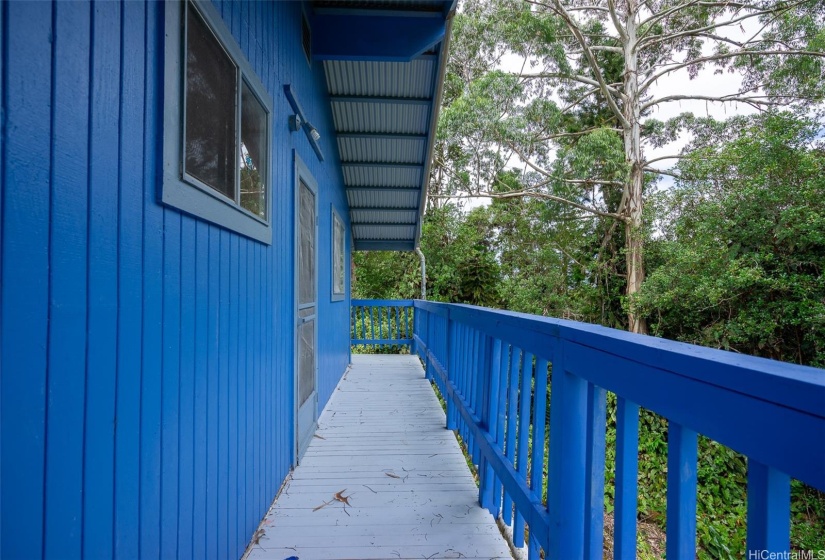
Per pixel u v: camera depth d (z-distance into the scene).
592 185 13.55
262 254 2.17
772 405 0.51
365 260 13.76
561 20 12.57
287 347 2.66
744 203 7.98
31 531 0.73
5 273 0.69
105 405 0.93
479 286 13.30
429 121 4.95
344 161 5.75
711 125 12.70
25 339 0.72
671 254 9.64
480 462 2.25
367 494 2.41
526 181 14.62
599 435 0.99
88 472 0.87
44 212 0.77
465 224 14.72
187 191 1.30
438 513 2.20
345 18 3.79
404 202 6.88
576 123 15.09
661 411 0.71
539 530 1.26
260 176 2.17
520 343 1.59
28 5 0.74
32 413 0.73
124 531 0.99
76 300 0.84
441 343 3.87
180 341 1.29
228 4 1.71
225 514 1.65
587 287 12.95
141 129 1.08
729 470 6.02
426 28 3.81
